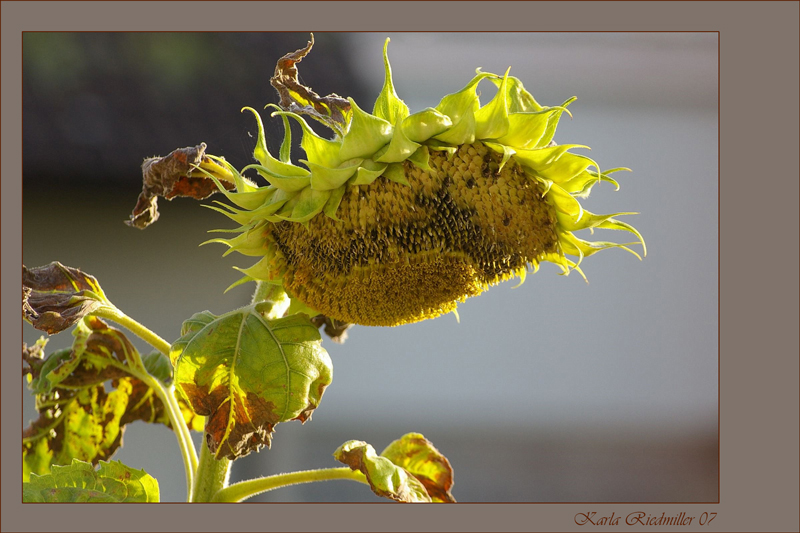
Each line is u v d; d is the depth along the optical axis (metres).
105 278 3.77
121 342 2.22
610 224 2.09
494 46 3.74
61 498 2.13
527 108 2.08
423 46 3.66
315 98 2.12
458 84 3.68
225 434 2.08
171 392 2.25
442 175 2.06
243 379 2.08
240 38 3.88
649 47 4.18
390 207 2.06
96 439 2.26
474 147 2.06
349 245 2.07
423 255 2.07
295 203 2.07
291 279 2.10
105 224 4.14
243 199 2.07
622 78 4.16
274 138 2.17
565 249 2.11
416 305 2.10
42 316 2.12
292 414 2.08
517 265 2.10
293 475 2.14
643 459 3.51
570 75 4.07
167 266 3.88
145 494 2.14
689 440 3.74
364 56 3.72
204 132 3.91
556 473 3.27
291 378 2.08
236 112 3.88
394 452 2.23
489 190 2.06
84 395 2.25
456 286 2.09
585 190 2.09
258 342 2.09
